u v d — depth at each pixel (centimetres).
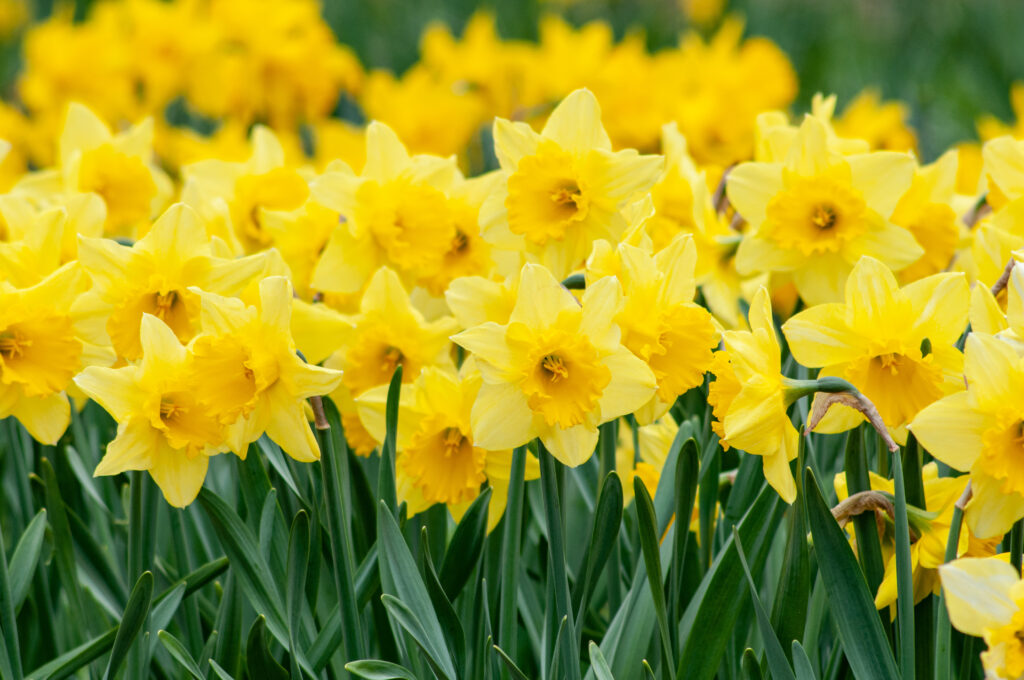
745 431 178
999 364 175
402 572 184
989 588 173
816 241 196
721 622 183
